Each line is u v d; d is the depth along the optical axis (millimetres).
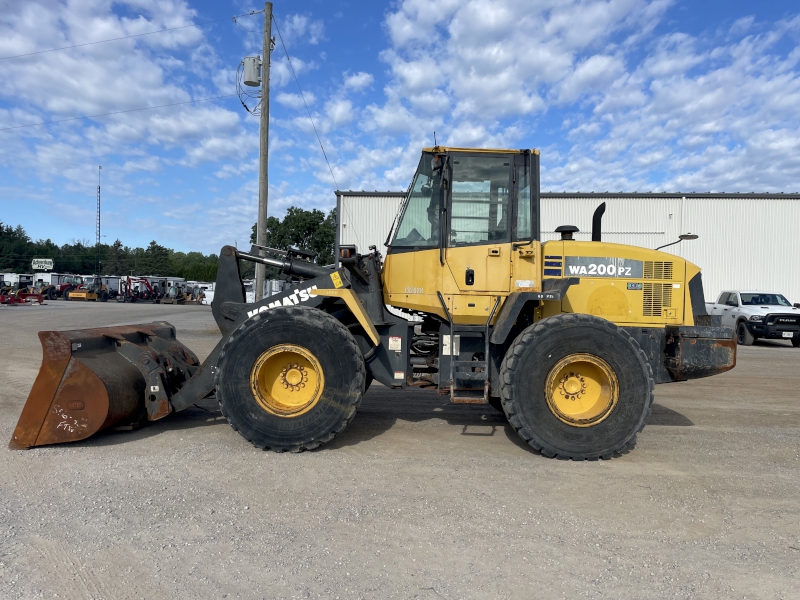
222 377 4773
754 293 17203
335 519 3418
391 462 4559
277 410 4770
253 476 4156
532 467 4480
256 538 3150
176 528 3260
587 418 4684
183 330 17125
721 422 6164
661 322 5449
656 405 7125
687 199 21109
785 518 3533
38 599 2531
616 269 5449
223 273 5945
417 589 2646
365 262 5418
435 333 5727
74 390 4707
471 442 5230
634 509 3646
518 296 4906
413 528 3311
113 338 5277
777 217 21094
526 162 5309
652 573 2836
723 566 2920
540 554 3016
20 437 4711
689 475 4320
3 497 3684
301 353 4773
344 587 2654
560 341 4676
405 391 8023
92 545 3039
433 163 5141
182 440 5070
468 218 5273
